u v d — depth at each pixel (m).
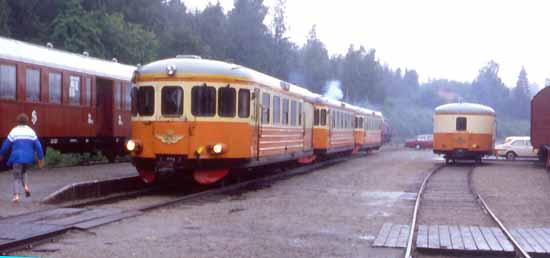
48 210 11.62
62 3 46.59
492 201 15.86
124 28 47.44
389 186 19.16
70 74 21.06
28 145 12.55
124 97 24.45
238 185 17.89
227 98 16.22
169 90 16.05
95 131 22.70
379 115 49.69
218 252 8.82
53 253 8.43
